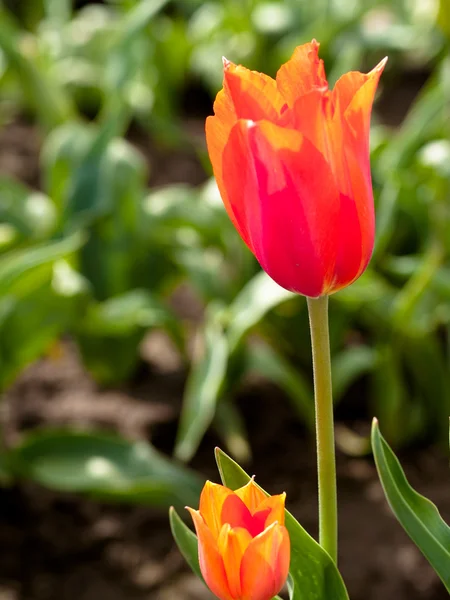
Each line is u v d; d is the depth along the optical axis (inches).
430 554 24.7
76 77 89.0
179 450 43.9
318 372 22.7
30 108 91.4
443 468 49.3
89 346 53.9
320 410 22.9
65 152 54.2
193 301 65.6
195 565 25.9
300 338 52.8
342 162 21.5
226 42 92.5
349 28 90.0
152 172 83.1
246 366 49.1
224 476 24.3
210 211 53.7
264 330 52.5
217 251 60.2
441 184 49.5
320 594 24.1
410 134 52.0
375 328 51.2
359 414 53.3
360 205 21.8
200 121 92.4
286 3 92.7
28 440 44.4
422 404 50.2
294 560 24.0
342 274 22.1
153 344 60.3
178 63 90.3
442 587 42.1
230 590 22.3
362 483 48.6
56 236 52.0
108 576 43.9
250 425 52.4
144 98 85.8
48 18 101.3
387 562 43.3
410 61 102.0
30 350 46.5
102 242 53.1
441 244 49.0
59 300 46.3
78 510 47.3
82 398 54.9
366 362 48.6
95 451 44.3
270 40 91.8
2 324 45.0
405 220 53.4
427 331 47.0
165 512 46.9
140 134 90.4
